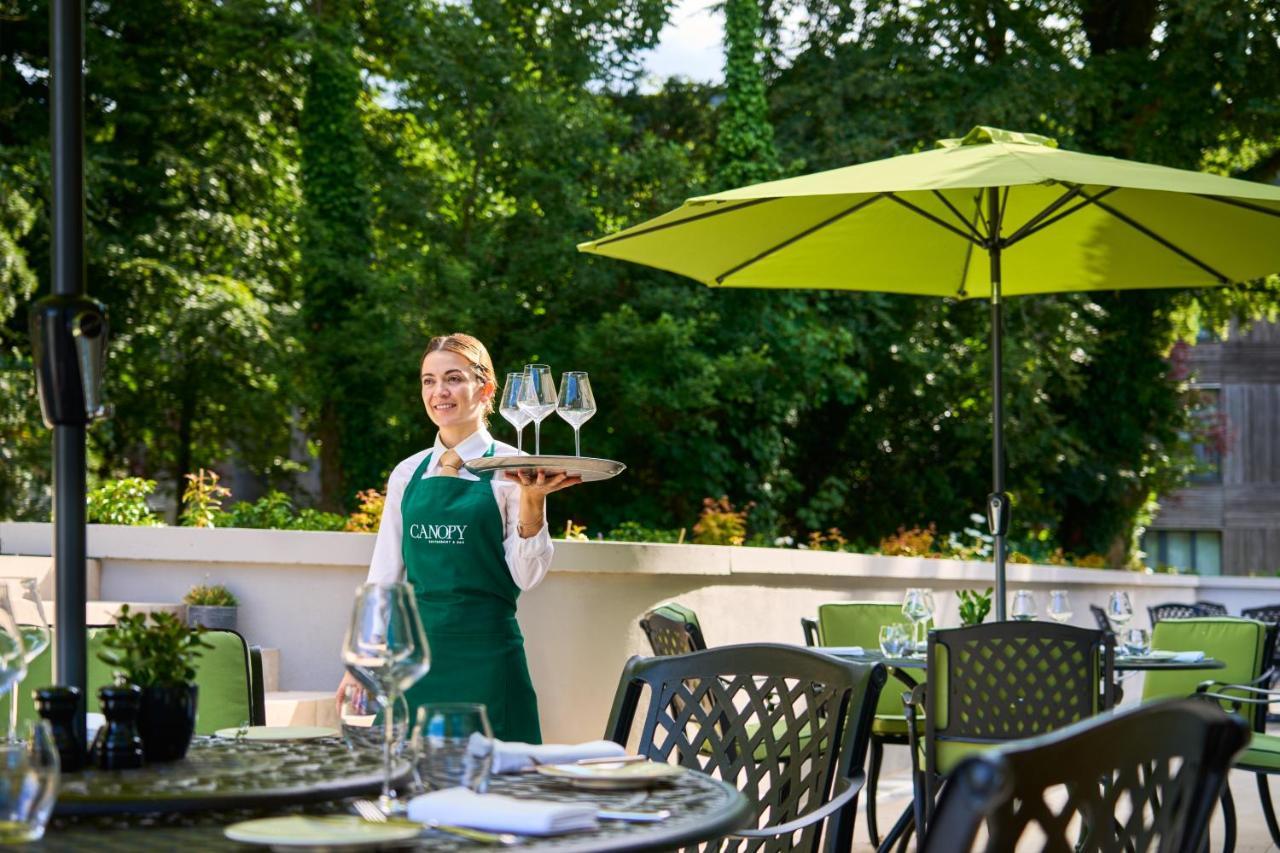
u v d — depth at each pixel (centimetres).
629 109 1862
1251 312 1947
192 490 846
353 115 1777
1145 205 587
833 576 861
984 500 1870
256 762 229
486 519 381
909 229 641
